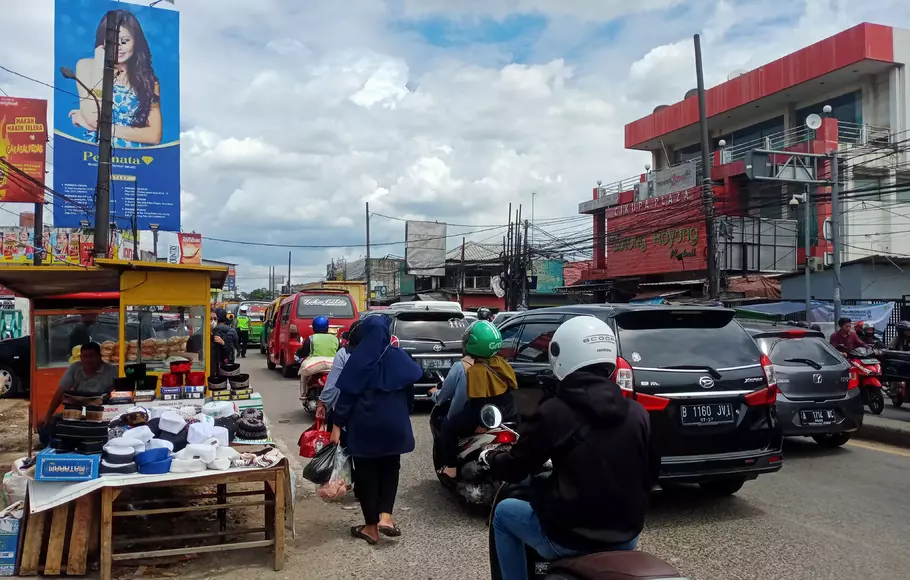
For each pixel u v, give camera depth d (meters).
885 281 21.31
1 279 6.75
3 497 5.57
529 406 6.65
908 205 25.05
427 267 44.47
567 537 2.76
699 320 5.93
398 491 6.68
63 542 4.35
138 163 18.78
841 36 25.38
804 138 26.55
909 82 25.17
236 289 74.12
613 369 2.94
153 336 6.91
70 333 8.84
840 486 6.86
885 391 12.12
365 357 5.14
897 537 5.30
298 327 16.73
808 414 8.20
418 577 4.51
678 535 5.34
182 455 4.44
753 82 29.12
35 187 17.58
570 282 45.03
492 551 3.34
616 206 32.31
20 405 11.98
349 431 5.12
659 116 34.62
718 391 5.52
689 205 26.77
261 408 6.11
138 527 5.27
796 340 8.61
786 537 5.29
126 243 27.56
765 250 25.73
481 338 5.74
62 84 17.98
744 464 5.53
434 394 6.51
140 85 18.75
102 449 4.39
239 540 5.06
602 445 2.74
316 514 5.91
